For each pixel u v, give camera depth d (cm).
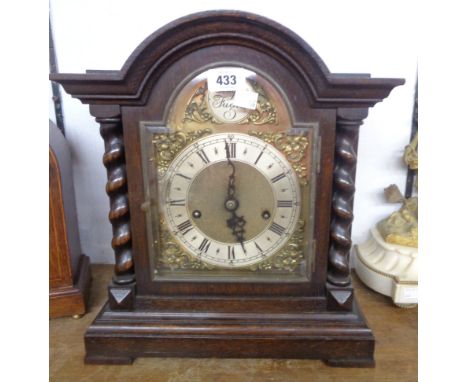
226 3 95
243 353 76
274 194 73
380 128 103
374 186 107
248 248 76
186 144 70
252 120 68
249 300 77
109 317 77
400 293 90
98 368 75
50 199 83
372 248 102
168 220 75
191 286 78
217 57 65
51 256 86
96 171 106
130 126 69
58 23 96
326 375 74
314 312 77
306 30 96
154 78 66
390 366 76
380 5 94
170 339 76
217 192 73
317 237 74
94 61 98
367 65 98
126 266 76
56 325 87
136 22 96
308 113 68
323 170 70
